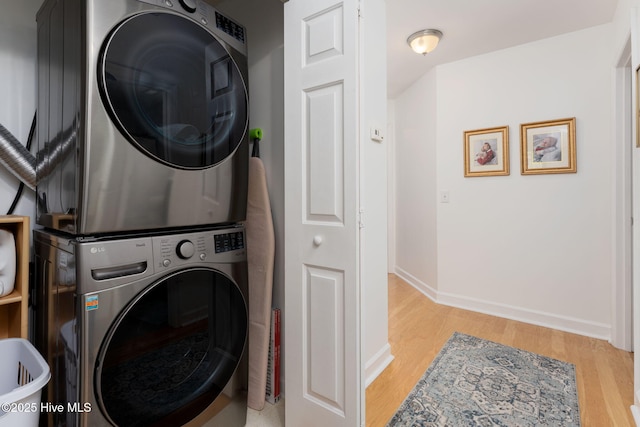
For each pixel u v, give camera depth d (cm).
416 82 356
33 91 147
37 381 93
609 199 235
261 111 173
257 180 164
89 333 92
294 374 138
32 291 133
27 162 136
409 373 189
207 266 122
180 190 115
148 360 106
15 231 125
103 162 95
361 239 121
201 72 121
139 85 102
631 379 181
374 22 186
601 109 237
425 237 343
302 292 135
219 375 129
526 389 172
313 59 130
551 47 255
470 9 219
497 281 284
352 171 120
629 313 216
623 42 198
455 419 149
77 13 96
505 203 279
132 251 101
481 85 288
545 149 258
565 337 238
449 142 308
